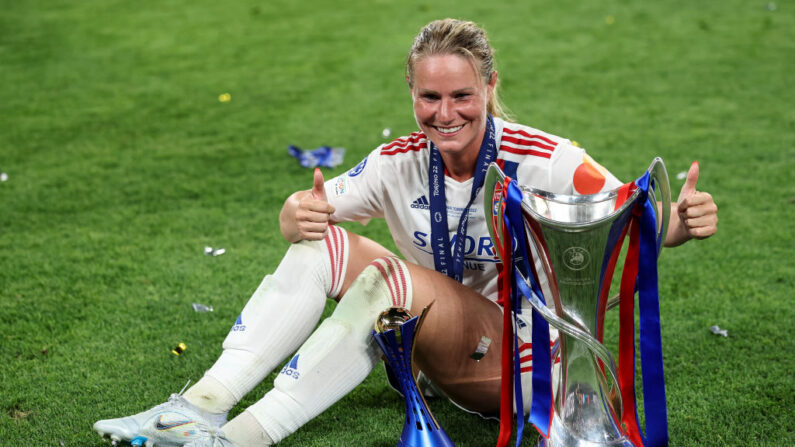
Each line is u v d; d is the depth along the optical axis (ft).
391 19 27.14
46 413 7.22
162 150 15.71
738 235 11.33
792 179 13.41
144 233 11.84
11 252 11.16
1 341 8.64
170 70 21.85
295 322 6.18
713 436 6.72
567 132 16.30
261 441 5.91
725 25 25.05
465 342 6.23
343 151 14.76
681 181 13.47
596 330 5.63
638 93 18.90
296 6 29.71
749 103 17.83
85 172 14.55
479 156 6.15
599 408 5.67
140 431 5.82
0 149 15.80
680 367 7.93
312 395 5.96
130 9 29.63
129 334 8.79
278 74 21.17
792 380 7.60
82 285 10.08
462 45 5.68
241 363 6.11
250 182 13.92
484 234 6.44
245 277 10.28
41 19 28.09
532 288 5.75
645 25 25.46
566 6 28.43
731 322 8.86
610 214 5.20
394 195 6.56
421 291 6.10
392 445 6.66
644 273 5.52
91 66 22.34
